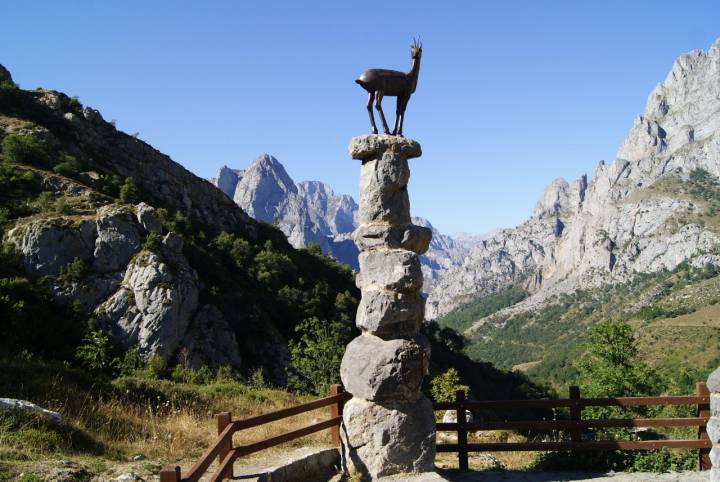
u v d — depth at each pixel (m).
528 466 11.16
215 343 46.28
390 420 9.30
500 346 194.00
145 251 46.75
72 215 49.09
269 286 66.75
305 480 9.59
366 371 9.35
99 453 10.16
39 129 67.56
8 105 72.69
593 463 10.59
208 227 82.19
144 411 14.56
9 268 42.56
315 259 98.19
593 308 190.00
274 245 88.06
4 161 57.78
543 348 173.62
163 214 67.00
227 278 58.47
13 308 31.72
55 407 12.16
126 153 81.31
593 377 28.67
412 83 10.34
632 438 16.08
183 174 87.62
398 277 9.55
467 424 10.59
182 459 10.85
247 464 10.58
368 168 10.00
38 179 55.34
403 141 10.01
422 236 10.09
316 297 68.38
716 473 7.48
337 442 10.67
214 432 13.12
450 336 107.25
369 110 10.21
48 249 44.47
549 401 10.55
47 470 8.35
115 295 44.09
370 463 9.25
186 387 18.39
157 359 37.66
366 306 9.66
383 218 9.88
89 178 64.06
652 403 10.32
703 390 10.20
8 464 8.29
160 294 44.34
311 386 31.75
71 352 36.50
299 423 15.35
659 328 107.94
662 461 10.34
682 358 86.75
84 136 77.12
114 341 41.97
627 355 28.72
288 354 52.31
